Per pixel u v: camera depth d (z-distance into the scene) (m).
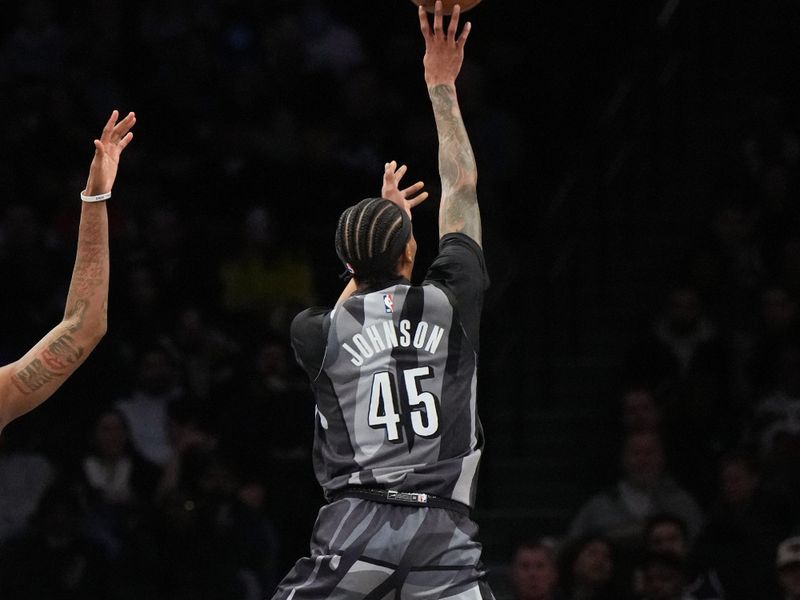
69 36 25.50
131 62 25.53
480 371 21.70
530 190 26.00
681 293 20.66
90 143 23.62
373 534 6.97
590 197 22.75
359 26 28.67
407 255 7.53
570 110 27.39
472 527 7.15
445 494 7.09
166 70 24.83
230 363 20.69
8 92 23.91
